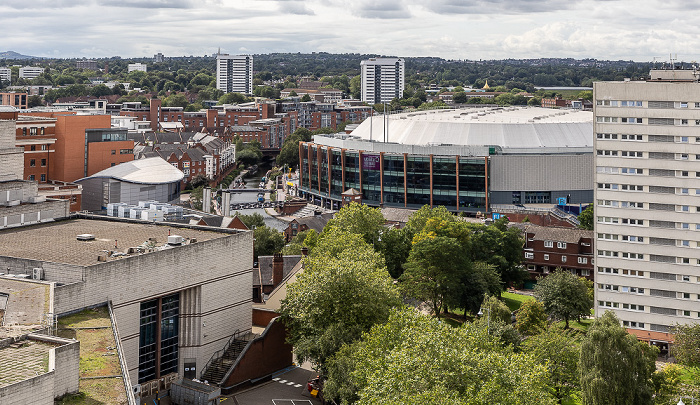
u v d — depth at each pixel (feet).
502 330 476.54
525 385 320.29
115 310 398.62
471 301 614.75
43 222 517.96
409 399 306.96
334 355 422.41
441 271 604.49
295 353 479.00
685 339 500.74
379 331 397.60
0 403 237.86
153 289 419.33
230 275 472.85
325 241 622.95
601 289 598.75
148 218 568.82
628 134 580.71
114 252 429.38
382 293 465.88
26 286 373.20
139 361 422.00
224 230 501.15
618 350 402.31
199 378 451.94
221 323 467.93
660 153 573.33
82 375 304.71
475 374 327.06
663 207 576.20
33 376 254.68
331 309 458.09
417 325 387.14
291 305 469.16
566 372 443.73
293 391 454.40
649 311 585.63
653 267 582.35
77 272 384.06
